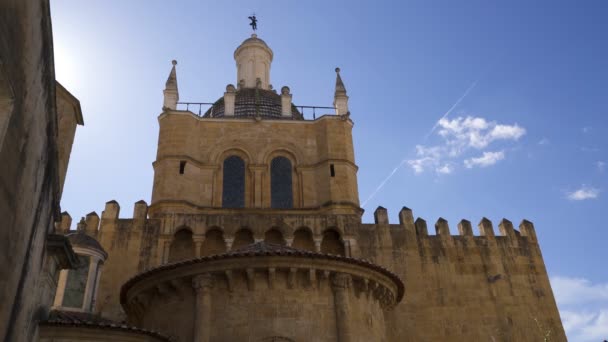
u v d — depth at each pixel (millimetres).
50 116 12508
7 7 8453
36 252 13773
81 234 24250
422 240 39281
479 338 36250
